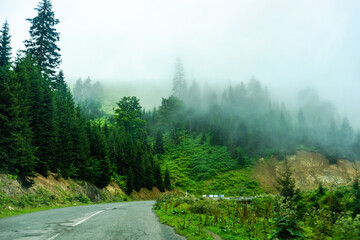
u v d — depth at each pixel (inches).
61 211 524.4
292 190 737.0
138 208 686.5
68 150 1188.5
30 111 966.4
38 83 1029.2
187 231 286.0
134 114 3535.9
